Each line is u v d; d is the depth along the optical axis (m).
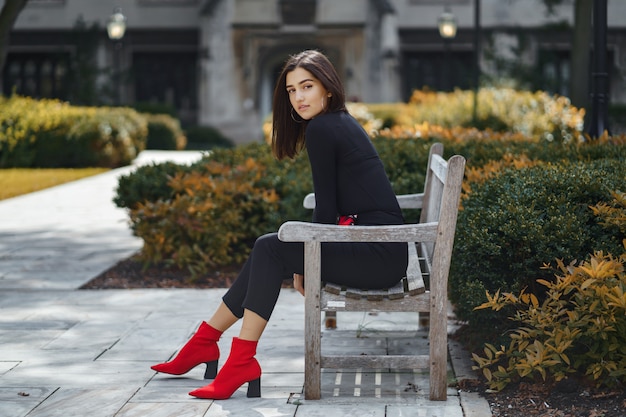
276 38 33.28
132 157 19.53
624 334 3.78
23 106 18.84
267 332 5.20
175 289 6.50
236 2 33.25
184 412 3.81
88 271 7.20
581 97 14.46
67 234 9.41
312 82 4.07
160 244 6.91
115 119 18.95
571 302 3.98
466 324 5.04
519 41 32.44
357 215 4.09
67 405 3.90
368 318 5.59
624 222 4.09
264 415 3.76
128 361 4.62
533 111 14.88
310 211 6.98
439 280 3.87
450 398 3.98
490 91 16.45
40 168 18.80
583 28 14.32
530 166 5.48
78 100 32.75
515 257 4.27
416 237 3.84
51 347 4.91
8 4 17.06
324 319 5.58
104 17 34.62
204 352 4.26
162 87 35.09
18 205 12.18
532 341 4.23
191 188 7.35
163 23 34.59
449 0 33.62
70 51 34.22
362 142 4.09
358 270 3.95
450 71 34.00
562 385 3.92
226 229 7.04
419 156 7.35
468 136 8.57
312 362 3.94
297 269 4.01
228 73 33.41
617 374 3.77
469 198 4.94
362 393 4.11
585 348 4.09
